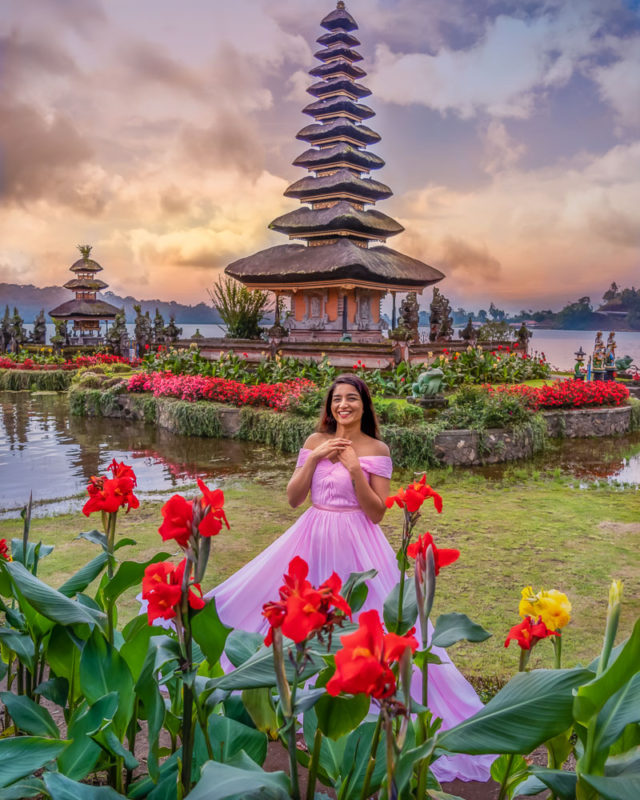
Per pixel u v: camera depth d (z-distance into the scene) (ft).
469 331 70.79
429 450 33.32
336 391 10.35
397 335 54.29
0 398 68.95
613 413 43.50
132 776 7.63
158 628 6.51
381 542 9.99
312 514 10.13
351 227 76.07
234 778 4.61
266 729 6.51
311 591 3.96
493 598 15.52
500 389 39.68
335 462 10.19
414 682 8.61
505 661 12.09
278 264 74.08
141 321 94.79
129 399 52.49
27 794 5.85
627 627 13.83
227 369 53.72
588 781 4.58
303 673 5.43
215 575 17.20
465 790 7.83
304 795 7.34
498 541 20.29
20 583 6.66
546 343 268.21
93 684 6.49
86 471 32.22
